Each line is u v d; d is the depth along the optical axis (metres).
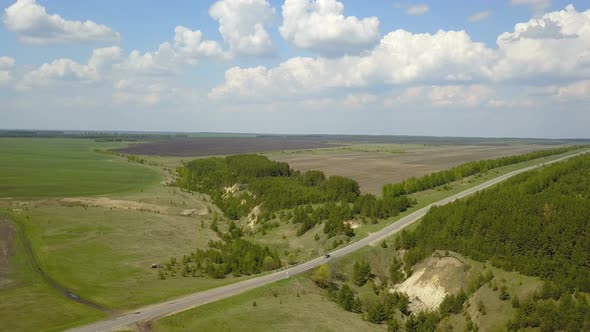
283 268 81.44
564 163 121.94
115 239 104.81
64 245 98.19
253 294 68.69
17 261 86.06
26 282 75.06
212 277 81.31
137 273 82.62
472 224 81.31
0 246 94.62
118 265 86.88
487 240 76.25
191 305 64.38
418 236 85.94
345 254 86.44
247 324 57.31
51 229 110.50
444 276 74.12
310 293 72.38
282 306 64.44
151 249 99.25
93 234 107.62
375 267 84.00
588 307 58.88
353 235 98.56
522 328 60.38
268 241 109.25
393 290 77.31
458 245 78.75
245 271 84.12
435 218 89.25
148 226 118.50
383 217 108.44
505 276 69.44
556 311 59.53
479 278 70.38
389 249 88.19
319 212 113.94
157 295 68.88
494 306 65.00
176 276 81.88
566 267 65.75
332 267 81.62
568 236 69.69
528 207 81.62
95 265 86.19
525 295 64.69
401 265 82.62
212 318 59.22
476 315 65.12
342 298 70.44
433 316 67.56
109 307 64.12
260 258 87.81
